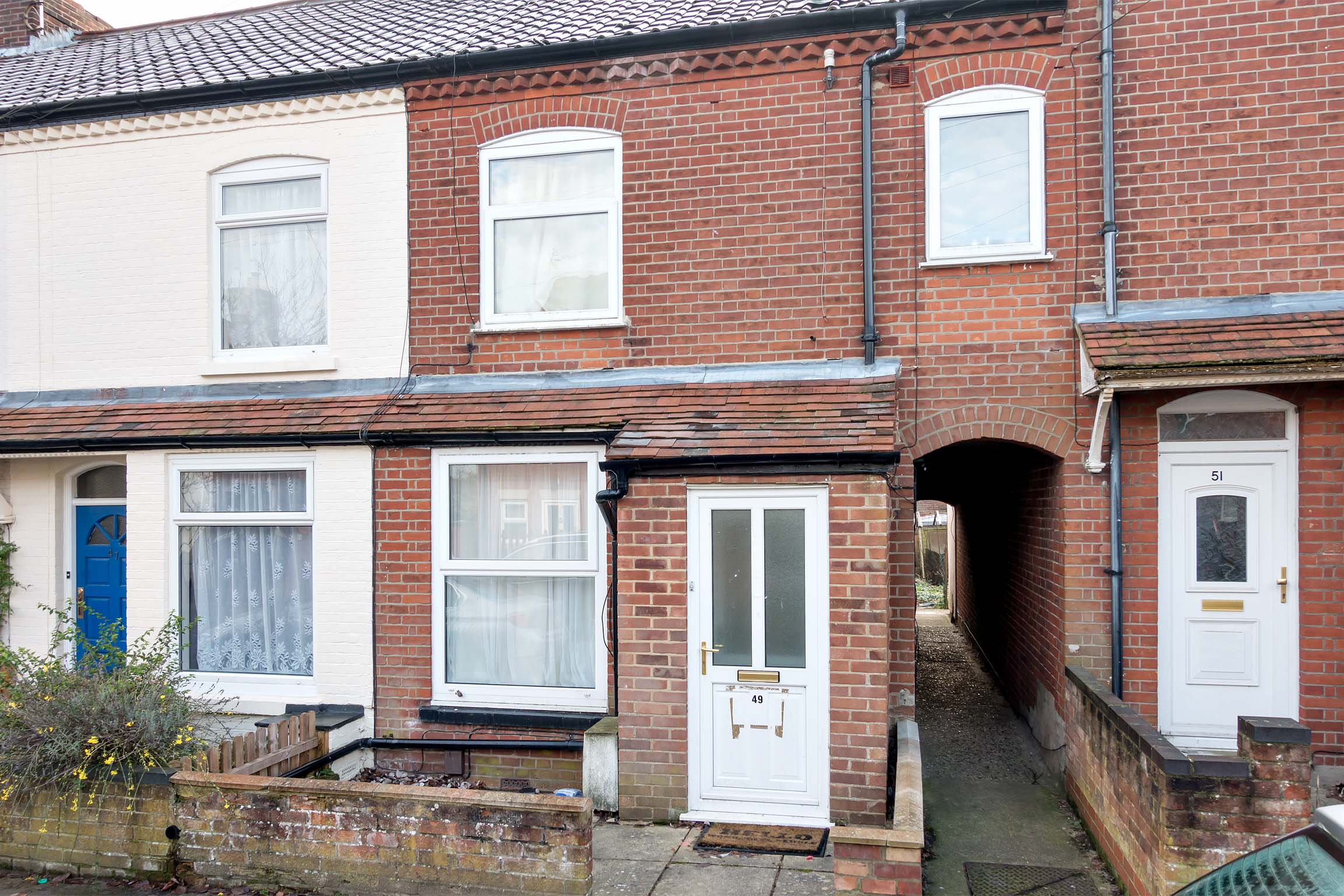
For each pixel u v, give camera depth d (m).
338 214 7.78
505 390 7.37
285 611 7.72
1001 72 6.71
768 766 5.94
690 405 6.72
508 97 7.49
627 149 7.29
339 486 7.44
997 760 7.32
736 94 7.13
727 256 7.13
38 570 8.29
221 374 7.92
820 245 6.99
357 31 9.12
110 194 8.25
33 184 8.42
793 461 5.82
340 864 5.09
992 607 10.29
